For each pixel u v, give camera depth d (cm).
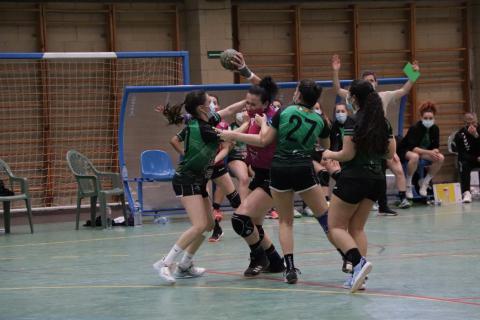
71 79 1731
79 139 1745
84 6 1761
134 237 1276
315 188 796
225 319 660
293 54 1941
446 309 675
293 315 666
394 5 2016
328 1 1967
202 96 828
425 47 2050
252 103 862
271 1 1922
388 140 739
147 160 1481
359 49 1994
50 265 1005
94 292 805
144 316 685
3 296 802
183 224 1454
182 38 1852
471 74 2050
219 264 963
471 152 1664
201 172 838
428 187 1659
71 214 1691
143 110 1497
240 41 1908
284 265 883
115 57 1517
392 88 1633
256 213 847
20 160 1694
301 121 781
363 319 646
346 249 746
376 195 753
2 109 1675
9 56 1455
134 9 1808
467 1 2053
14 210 1619
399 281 809
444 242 1088
